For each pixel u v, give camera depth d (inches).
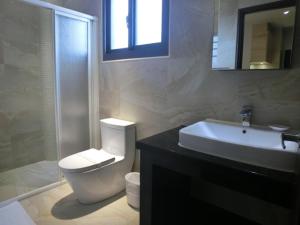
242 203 63.1
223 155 43.2
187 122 70.7
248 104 58.6
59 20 85.1
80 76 94.7
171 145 50.3
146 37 81.6
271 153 38.2
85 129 98.9
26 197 80.7
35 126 106.1
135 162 88.5
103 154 81.5
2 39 92.7
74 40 90.9
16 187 86.3
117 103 91.5
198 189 70.1
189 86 69.0
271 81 54.5
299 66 50.4
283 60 51.1
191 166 44.8
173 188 61.1
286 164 37.2
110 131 85.5
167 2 72.3
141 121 83.8
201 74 65.9
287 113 53.1
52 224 67.2
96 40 95.6
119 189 84.7
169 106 74.6
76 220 69.4
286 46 50.4
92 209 75.2
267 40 52.7
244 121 56.7
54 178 93.0
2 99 95.6
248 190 39.2
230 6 57.7
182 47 69.1
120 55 87.8
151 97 79.4
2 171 98.6
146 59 79.0
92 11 96.3
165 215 59.3
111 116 95.0
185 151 46.6
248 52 55.7
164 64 74.3
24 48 98.3
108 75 93.4
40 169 100.8
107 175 77.2
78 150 97.4
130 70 84.8
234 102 60.8
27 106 102.7
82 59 94.5
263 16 53.0
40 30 98.9
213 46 61.2
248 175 38.4
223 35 59.3
